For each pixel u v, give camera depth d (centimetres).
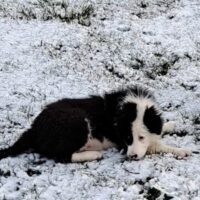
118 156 252
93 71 349
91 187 230
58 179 235
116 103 257
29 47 367
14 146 251
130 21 430
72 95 312
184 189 226
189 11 454
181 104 305
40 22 407
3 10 426
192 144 262
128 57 370
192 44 391
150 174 235
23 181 236
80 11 435
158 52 378
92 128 256
